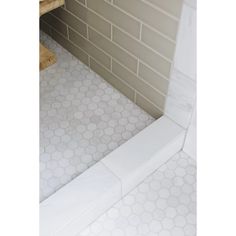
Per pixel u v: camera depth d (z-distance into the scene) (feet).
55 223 3.61
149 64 4.40
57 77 5.55
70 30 5.47
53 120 4.97
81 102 5.22
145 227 4.04
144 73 4.60
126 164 4.13
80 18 5.04
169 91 4.36
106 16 4.53
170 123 4.58
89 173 4.04
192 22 3.42
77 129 4.87
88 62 5.61
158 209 4.18
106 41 4.87
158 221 4.09
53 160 4.51
